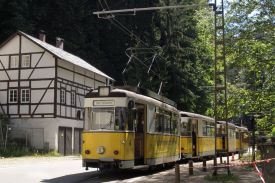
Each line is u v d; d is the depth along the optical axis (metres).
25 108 43.56
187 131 29.12
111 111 18.50
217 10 20.31
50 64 43.28
